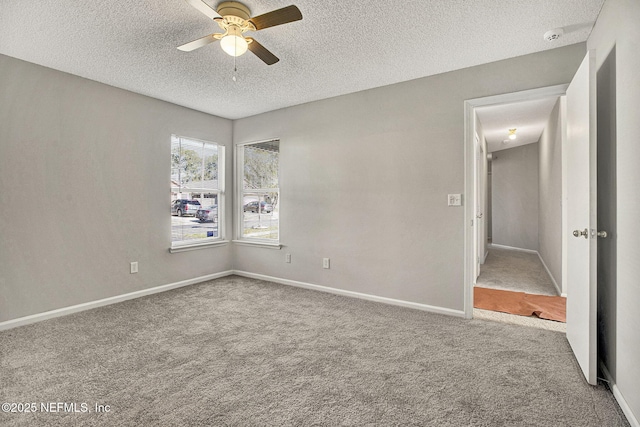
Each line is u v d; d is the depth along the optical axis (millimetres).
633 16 1517
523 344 2391
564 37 2375
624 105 1637
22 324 2729
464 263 2932
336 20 2150
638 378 1464
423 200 3137
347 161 3615
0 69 2621
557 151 4004
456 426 1518
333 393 1780
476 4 1974
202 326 2738
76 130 3068
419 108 3143
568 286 2391
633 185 1534
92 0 1925
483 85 2828
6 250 2658
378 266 3422
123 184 3434
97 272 3230
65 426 1512
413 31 2293
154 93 3562
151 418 1569
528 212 7000
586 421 1553
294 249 4086
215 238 4539
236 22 1912
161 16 2107
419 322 2828
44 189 2867
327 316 2980
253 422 1546
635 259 1510
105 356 2199
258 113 4363
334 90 3492
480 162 5129
